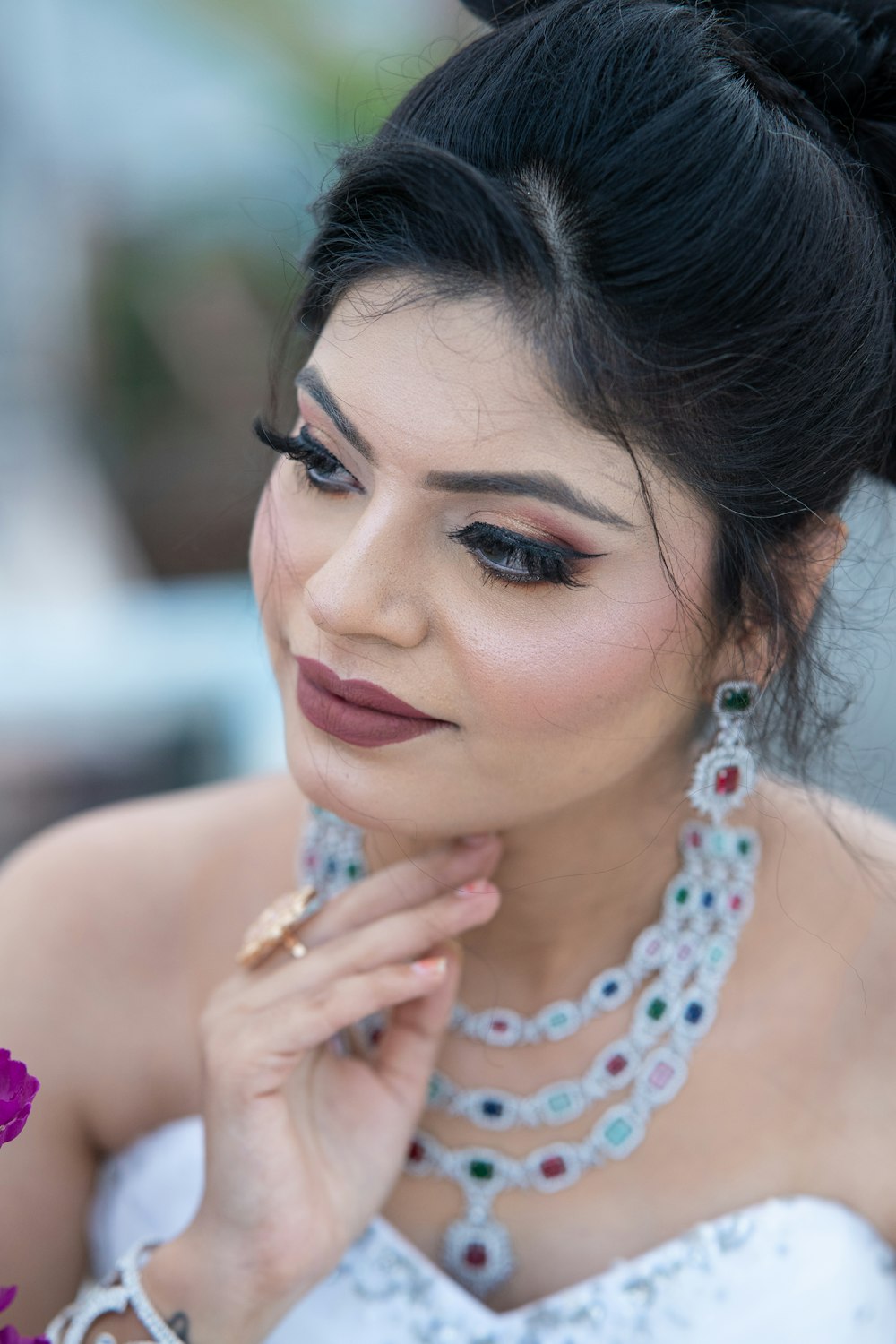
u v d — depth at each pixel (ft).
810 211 3.57
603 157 3.34
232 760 9.57
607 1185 4.71
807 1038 4.82
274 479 4.01
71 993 5.02
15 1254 4.74
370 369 3.40
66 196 18.60
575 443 3.37
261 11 17.60
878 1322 4.53
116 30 18.24
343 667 3.67
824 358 3.70
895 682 5.87
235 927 5.12
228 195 18.90
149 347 18.78
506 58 3.54
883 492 4.38
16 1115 2.75
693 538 3.67
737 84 3.58
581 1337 4.38
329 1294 4.46
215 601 10.50
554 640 3.56
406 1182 4.76
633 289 3.34
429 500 3.44
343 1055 4.73
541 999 4.82
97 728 9.39
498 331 3.31
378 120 4.80
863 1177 4.72
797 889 4.93
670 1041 4.78
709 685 4.10
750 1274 4.46
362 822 3.95
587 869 4.54
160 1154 4.95
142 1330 4.09
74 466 17.81
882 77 3.98
